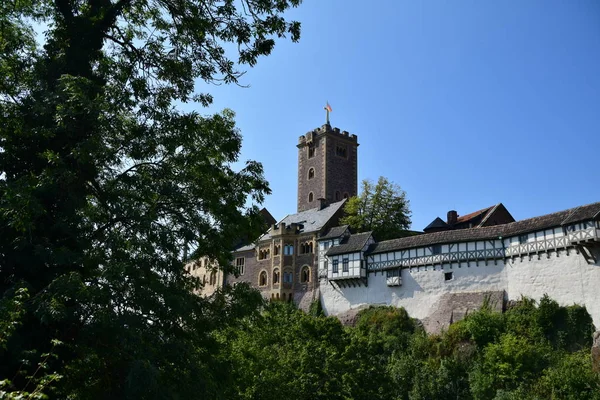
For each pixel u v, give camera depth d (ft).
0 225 48.47
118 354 48.44
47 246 49.19
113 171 58.08
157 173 58.08
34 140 52.54
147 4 63.16
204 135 60.23
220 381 59.36
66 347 49.80
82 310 47.01
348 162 280.92
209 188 60.18
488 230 166.91
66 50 58.75
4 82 54.80
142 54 62.59
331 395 96.94
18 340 45.14
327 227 224.74
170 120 57.06
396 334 169.27
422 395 133.08
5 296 42.83
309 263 220.43
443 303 167.22
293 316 124.67
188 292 57.82
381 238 222.69
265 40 60.95
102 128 52.85
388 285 184.24
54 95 51.26
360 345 111.24
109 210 55.31
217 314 62.39
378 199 231.09
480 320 148.46
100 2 63.72
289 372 99.81
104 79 60.54
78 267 50.49
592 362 126.31
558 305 142.10
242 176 62.75
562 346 136.36
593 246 137.59
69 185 52.31
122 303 48.70
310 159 281.74
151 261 52.39
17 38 57.62
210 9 60.13
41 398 30.04
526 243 153.79
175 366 50.72
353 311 192.75
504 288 157.17
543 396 121.08
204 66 62.95
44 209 46.96
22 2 56.13
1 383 26.81
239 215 61.26
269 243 236.43
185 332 57.41
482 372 135.03
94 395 52.21
